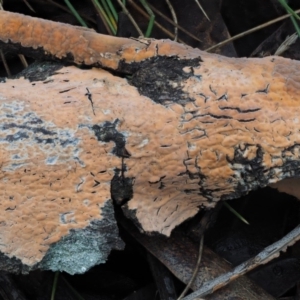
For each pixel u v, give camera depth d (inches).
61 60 12.9
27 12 16.0
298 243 14.6
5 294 13.9
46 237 12.1
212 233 14.6
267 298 13.4
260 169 12.5
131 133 12.3
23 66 15.5
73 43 12.8
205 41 15.7
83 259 12.4
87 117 12.2
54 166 12.1
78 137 12.1
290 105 12.5
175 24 15.6
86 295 14.9
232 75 12.6
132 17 15.7
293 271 14.6
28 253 12.2
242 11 16.1
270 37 15.9
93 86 12.6
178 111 12.4
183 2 15.8
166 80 12.6
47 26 12.8
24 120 12.1
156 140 12.3
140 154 12.3
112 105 12.4
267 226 14.9
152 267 14.1
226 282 12.9
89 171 12.1
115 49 12.8
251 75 12.7
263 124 12.4
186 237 13.8
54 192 12.1
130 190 12.4
